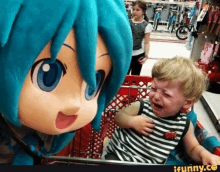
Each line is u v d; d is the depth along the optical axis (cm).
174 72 101
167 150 118
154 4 827
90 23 67
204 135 125
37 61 68
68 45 68
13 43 64
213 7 351
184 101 107
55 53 65
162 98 105
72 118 81
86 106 83
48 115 73
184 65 105
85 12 66
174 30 815
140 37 284
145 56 296
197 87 104
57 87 74
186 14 769
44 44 64
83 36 67
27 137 93
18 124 77
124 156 115
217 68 346
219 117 274
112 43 75
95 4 70
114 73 87
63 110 75
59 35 64
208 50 354
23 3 63
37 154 88
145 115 122
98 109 100
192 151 119
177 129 119
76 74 73
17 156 90
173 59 110
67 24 64
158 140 119
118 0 82
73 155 140
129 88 160
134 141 121
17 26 63
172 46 650
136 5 274
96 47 71
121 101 167
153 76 109
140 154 118
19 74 66
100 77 86
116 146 121
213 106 295
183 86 101
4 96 68
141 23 279
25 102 70
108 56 79
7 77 66
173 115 117
